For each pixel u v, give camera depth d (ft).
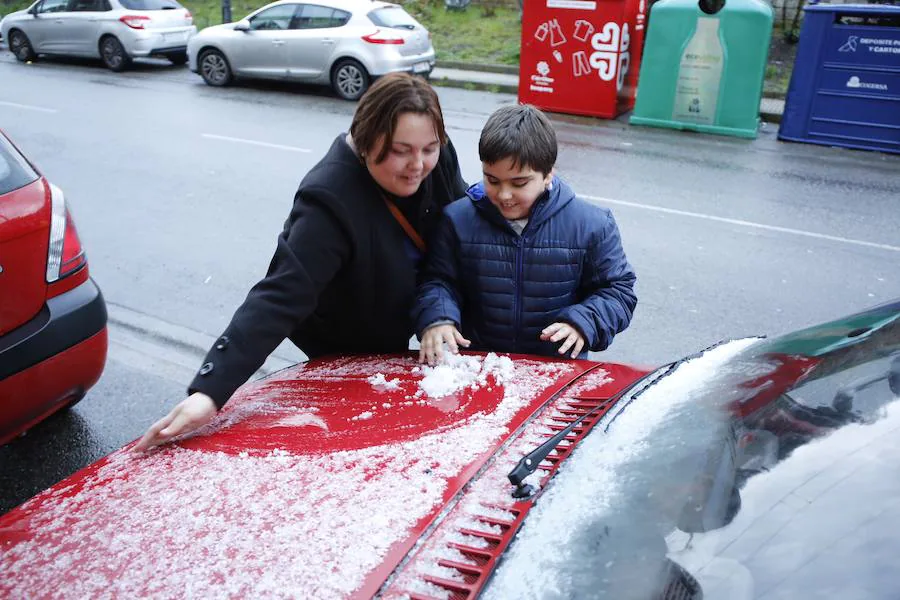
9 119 34.83
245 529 4.72
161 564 4.51
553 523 4.34
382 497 4.91
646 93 33.73
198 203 22.95
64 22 49.62
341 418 6.11
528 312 7.73
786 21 46.39
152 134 31.71
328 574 4.28
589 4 33.94
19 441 11.72
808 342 6.01
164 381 13.51
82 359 10.60
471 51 48.67
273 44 40.19
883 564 3.61
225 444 5.79
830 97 30.45
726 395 5.31
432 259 7.73
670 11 31.96
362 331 7.63
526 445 5.51
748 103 31.96
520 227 7.56
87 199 23.45
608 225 7.62
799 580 3.65
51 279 10.20
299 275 6.56
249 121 34.14
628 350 14.40
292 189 24.21
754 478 4.30
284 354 14.65
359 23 38.24
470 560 4.32
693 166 27.58
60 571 4.58
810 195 24.31
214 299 16.74
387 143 6.30
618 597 3.81
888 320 5.89
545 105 36.68
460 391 6.50
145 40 47.73
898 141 29.68
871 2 39.63
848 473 4.15
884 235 20.76
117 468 5.67
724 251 19.39
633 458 4.78
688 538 4.04
